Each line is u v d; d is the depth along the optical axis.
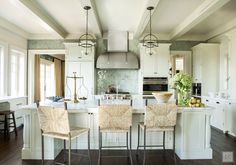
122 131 2.74
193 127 3.23
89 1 3.27
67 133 2.54
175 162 2.92
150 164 2.99
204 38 6.43
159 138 3.55
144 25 4.70
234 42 4.64
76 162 3.05
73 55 5.89
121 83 6.45
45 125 2.66
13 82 5.71
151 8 3.54
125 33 6.10
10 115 4.75
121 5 3.89
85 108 2.98
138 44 6.29
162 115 2.78
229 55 4.87
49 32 6.03
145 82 5.80
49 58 8.90
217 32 5.65
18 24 5.18
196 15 4.07
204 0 3.61
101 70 6.43
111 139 3.55
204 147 3.25
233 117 4.44
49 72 9.27
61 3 3.75
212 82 5.81
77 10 4.12
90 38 6.15
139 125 3.24
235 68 4.61
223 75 5.55
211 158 3.24
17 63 5.91
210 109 3.22
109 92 6.10
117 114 2.70
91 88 5.87
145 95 5.74
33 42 6.33
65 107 2.53
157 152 3.47
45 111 2.62
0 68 4.92
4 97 4.77
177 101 3.43
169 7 3.96
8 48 5.16
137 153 3.37
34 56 6.59
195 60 6.17
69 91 5.83
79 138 3.56
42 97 8.28
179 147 3.30
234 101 4.40
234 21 4.80
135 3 3.78
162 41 6.32
